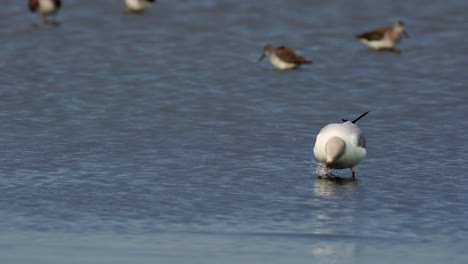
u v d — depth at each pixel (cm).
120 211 1667
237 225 1600
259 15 3859
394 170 1944
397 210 1691
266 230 1575
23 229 1562
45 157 2009
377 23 3766
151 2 3947
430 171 1938
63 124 2305
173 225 1595
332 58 3189
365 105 2556
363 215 1659
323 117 2428
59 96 2600
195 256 1442
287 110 2492
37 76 2844
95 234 1541
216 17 3825
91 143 2133
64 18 3806
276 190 1802
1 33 3512
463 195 1780
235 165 1969
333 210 1686
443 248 1497
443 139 2195
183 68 2992
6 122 2316
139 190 1789
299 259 1438
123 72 2920
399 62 3112
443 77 2894
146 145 2123
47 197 1738
